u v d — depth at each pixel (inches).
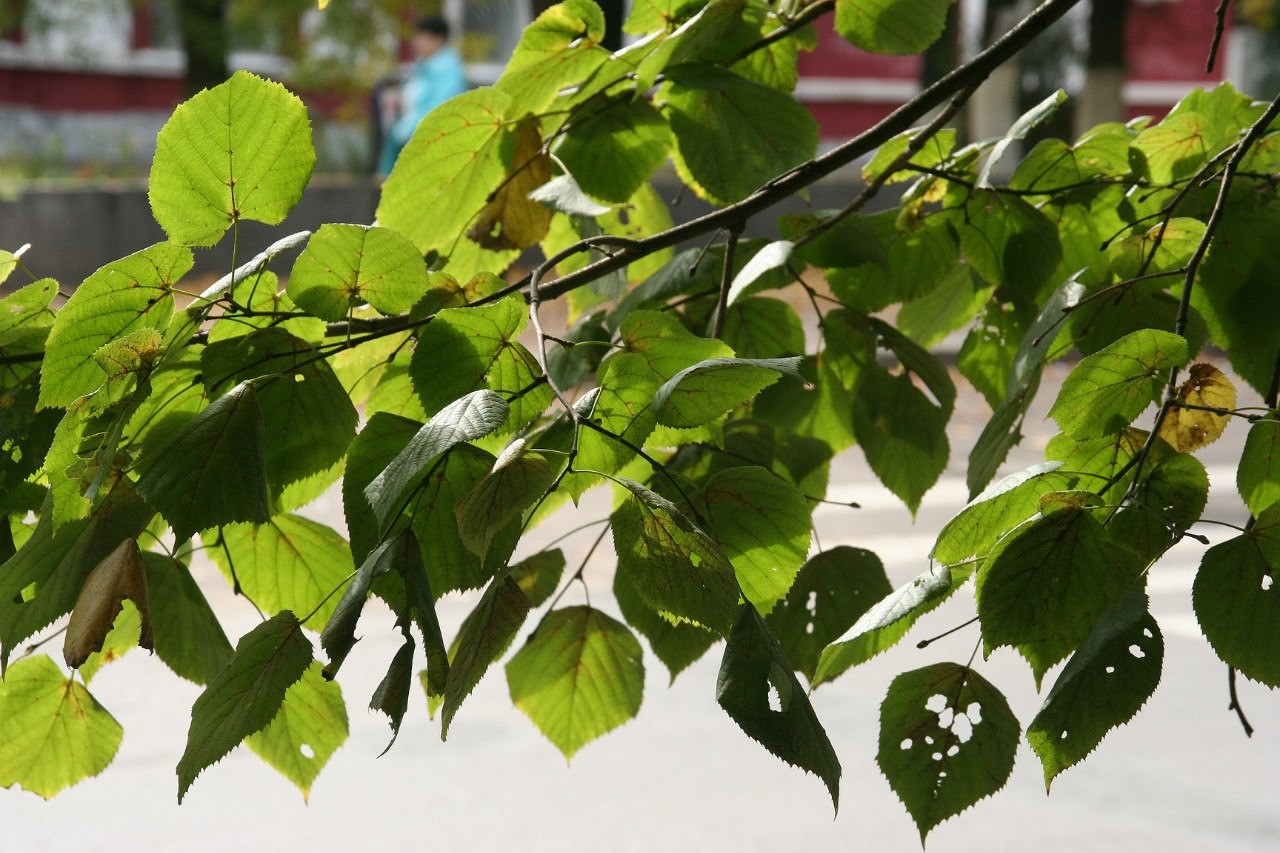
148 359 71.9
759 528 75.5
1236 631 70.0
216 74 868.0
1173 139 84.2
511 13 1040.2
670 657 79.9
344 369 78.2
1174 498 71.9
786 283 83.4
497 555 70.2
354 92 878.4
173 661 75.4
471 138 81.4
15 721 76.5
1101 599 70.7
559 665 79.9
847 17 82.9
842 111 1077.8
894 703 73.4
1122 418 73.4
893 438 83.1
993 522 72.2
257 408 71.1
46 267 653.3
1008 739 73.1
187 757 68.7
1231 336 80.0
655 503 68.8
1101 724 69.5
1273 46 1117.1
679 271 83.1
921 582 71.6
